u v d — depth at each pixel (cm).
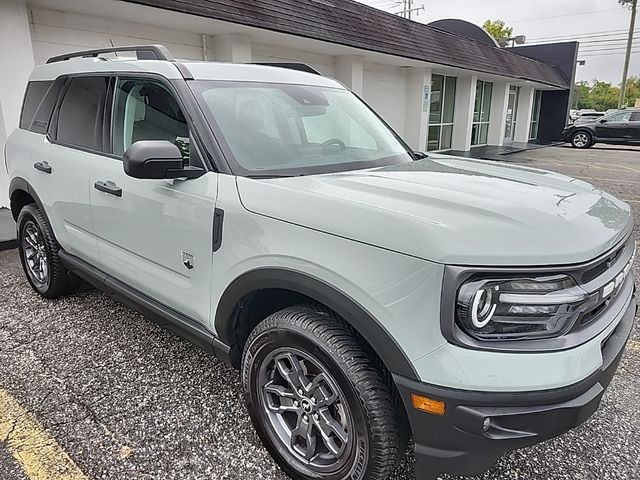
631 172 1252
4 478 205
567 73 2398
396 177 222
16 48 582
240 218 203
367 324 167
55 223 341
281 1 862
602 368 167
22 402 257
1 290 405
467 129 1708
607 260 176
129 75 274
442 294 152
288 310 204
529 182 228
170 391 270
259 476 212
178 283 242
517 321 156
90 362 297
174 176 218
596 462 222
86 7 645
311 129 271
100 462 216
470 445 158
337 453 194
